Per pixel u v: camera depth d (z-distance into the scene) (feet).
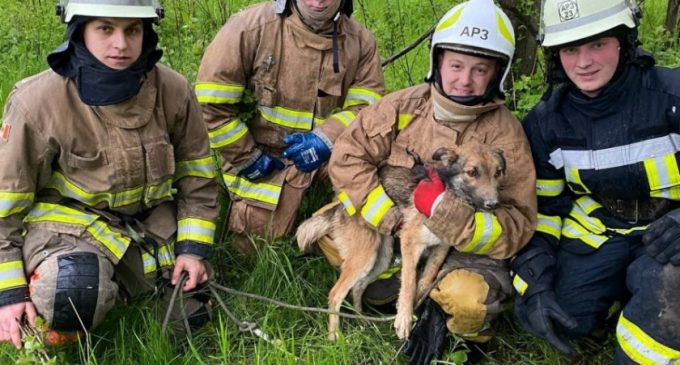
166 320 11.12
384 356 11.33
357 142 11.69
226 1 22.29
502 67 10.81
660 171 10.28
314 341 11.73
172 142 11.61
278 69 13.50
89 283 10.29
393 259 12.16
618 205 10.98
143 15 9.85
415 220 11.23
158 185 11.13
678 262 9.52
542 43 10.48
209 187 11.98
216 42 13.34
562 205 11.34
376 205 11.45
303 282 12.97
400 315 11.03
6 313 10.19
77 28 9.80
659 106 10.17
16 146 10.14
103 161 10.62
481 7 10.52
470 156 10.53
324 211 12.51
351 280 11.84
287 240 14.01
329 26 13.37
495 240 10.65
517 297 10.90
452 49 10.50
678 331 9.54
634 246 10.85
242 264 13.91
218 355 11.47
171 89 11.09
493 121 11.14
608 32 9.83
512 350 11.81
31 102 10.18
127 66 10.09
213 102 13.34
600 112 10.43
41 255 10.50
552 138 10.94
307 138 13.38
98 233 10.86
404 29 21.52
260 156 13.91
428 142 11.42
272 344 11.05
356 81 14.11
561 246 11.35
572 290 11.02
